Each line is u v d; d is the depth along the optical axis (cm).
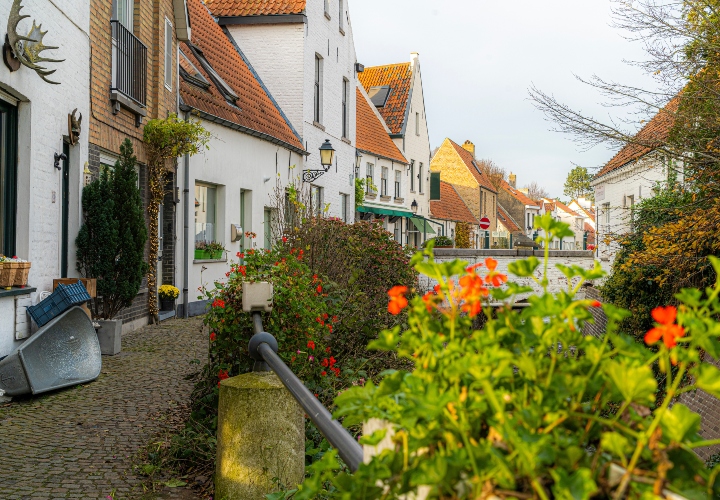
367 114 3344
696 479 111
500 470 115
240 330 588
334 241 1071
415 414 127
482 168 6962
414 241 3997
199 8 2067
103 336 920
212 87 1712
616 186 2012
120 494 449
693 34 838
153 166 1253
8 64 738
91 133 1013
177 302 1434
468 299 134
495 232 5891
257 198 1848
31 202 814
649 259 900
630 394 116
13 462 492
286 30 2184
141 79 1211
